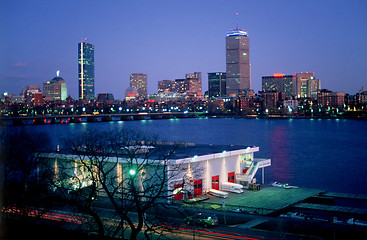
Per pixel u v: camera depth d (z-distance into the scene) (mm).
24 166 52625
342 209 69438
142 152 74000
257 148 83062
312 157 195875
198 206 63000
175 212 56938
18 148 56688
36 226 39719
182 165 66625
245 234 48312
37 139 77938
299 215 61344
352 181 129250
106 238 37500
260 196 73500
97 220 39250
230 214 57625
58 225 44000
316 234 52094
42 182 51719
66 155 69375
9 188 44812
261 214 59969
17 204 43969
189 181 66312
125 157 64750
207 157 71250
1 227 32594
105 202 59844
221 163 75938
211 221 51094
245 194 74500
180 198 66250
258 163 81938
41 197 45906
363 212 67562
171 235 46656
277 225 53844
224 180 76625
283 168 156875
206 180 72312
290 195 76375
